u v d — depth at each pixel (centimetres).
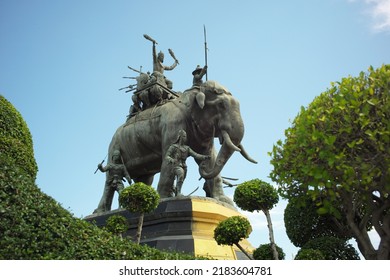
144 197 1022
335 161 884
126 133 1501
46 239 767
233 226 969
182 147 1330
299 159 948
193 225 1210
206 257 1064
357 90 916
